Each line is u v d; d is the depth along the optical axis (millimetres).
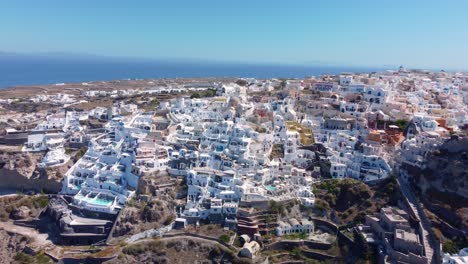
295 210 133125
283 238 122188
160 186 143500
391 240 110188
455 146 133875
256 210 130500
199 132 179625
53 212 141750
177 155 159375
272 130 179000
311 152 160625
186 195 142250
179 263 116000
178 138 175500
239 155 156000
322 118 189750
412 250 105250
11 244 132375
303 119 190000
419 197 126875
